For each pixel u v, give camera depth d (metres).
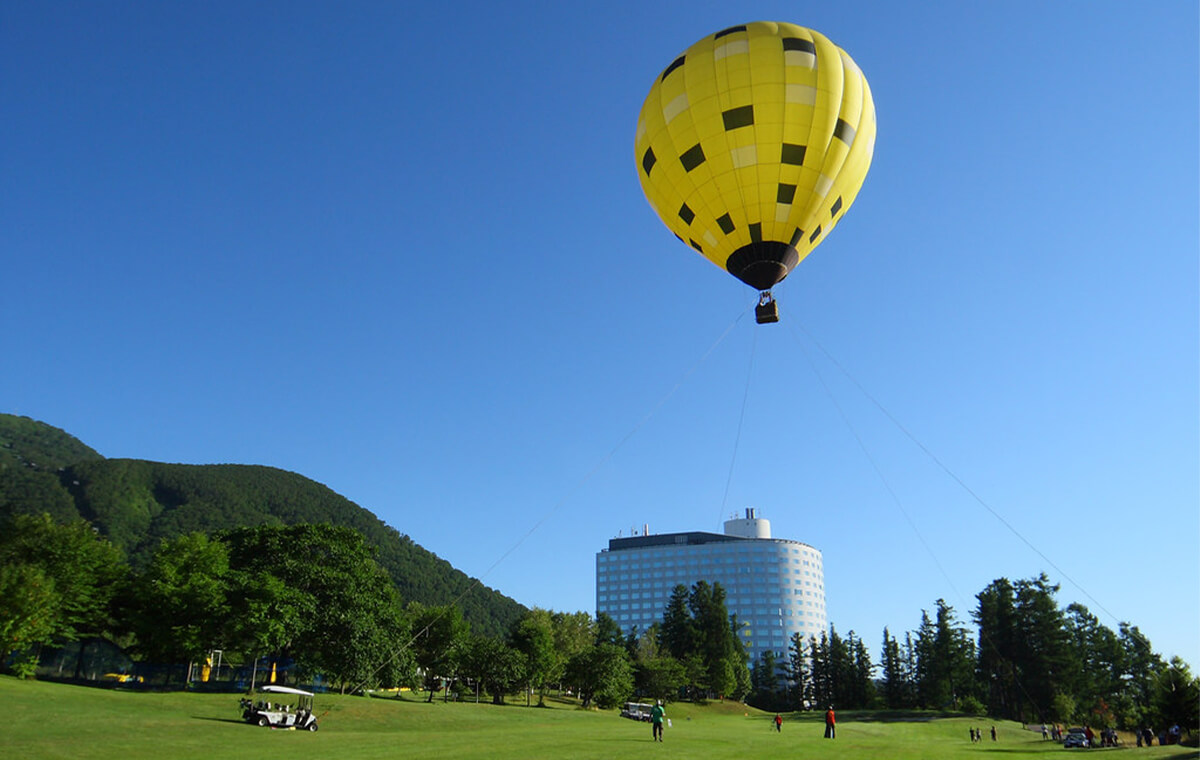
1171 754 44.53
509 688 92.88
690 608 154.12
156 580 63.84
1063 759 40.81
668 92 35.50
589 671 104.00
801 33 34.88
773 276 36.31
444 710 65.81
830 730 52.25
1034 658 114.75
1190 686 66.19
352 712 56.41
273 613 61.28
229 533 74.88
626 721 77.62
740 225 35.75
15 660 58.41
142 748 29.34
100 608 66.00
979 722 104.62
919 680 131.88
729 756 33.22
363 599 69.12
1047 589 117.31
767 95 33.50
